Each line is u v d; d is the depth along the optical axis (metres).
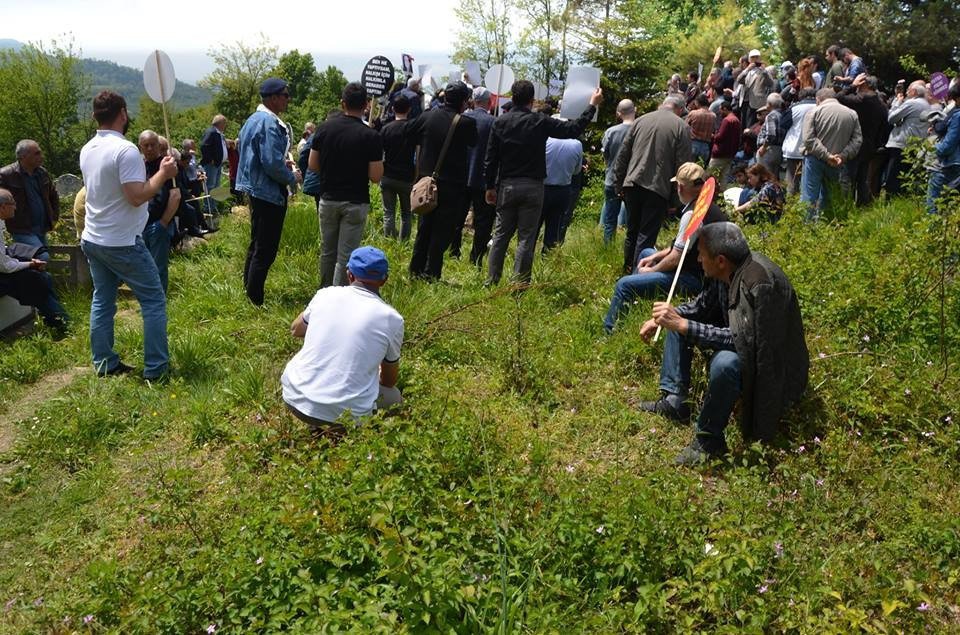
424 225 7.55
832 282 6.10
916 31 23.23
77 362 6.23
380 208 11.94
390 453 3.76
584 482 3.92
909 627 3.20
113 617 3.37
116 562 3.72
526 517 3.64
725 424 4.40
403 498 3.40
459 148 7.32
